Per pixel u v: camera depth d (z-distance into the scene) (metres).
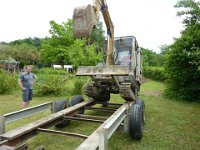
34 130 3.59
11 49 44.53
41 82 11.33
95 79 5.80
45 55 40.62
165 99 10.40
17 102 9.04
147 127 5.58
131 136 4.54
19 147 3.10
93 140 2.94
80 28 4.16
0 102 9.02
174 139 4.74
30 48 50.84
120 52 6.60
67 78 12.23
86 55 24.33
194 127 5.63
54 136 4.77
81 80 11.42
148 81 23.92
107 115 6.60
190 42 9.61
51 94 11.07
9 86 12.02
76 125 5.60
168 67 10.54
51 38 39.84
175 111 7.57
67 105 5.43
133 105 4.66
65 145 4.29
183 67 9.98
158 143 4.49
